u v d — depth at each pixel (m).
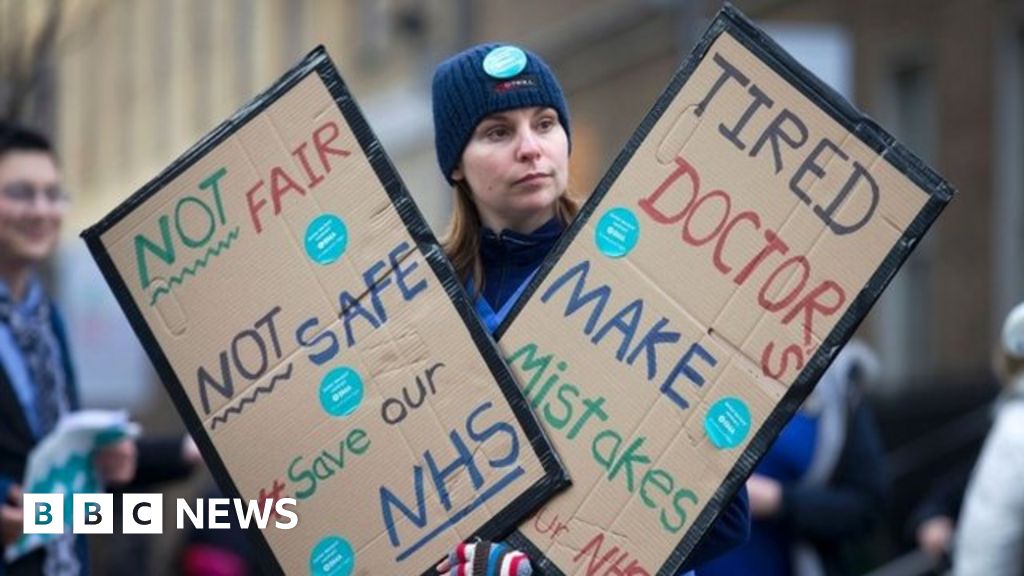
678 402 3.99
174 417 18.97
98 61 34.12
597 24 18.91
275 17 27.48
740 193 4.03
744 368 3.97
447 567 4.00
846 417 6.80
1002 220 13.52
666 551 3.95
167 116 31.19
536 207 4.16
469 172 4.20
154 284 4.39
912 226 3.93
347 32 25.62
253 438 4.27
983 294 13.74
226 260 4.35
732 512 4.07
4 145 6.10
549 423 4.05
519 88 4.14
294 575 4.20
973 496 6.46
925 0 14.31
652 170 4.09
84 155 34.81
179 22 30.88
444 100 4.20
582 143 18.67
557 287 4.09
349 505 4.18
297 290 4.29
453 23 22.09
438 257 4.18
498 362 4.09
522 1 20.80
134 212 4.40
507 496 4.05
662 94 4.10
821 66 12.45
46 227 6.22
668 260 4.05
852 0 15.13
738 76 4.06
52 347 6.19
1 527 5.79
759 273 4.00
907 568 9.15
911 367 14.59
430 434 4.13
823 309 3.96
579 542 4.00
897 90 14.76
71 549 5.92
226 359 4.32
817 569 6.72
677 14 13.43
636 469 3.99
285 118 4.34
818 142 4.00
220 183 4.37
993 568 6.41
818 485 6.77
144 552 10.65
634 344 4.04
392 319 4.20
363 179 4.27
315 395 4.23
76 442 5.79
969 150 13.90
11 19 12.65
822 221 3.98
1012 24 13.47
